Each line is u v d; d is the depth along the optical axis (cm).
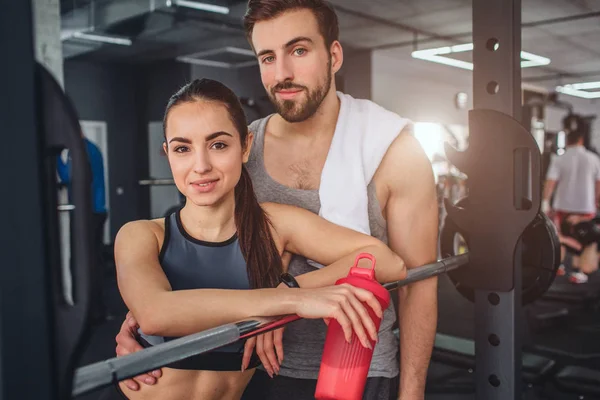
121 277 101
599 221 582
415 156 133
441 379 336
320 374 101
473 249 158
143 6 578
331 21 123
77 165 61
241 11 600
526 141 146
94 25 637
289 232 118
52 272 61
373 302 95
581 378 295
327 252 115
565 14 716
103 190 445
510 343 155
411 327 143
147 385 109
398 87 973
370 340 97
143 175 979
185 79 113
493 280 155
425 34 810
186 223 111
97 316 64
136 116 981
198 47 830
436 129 855
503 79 151
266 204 121
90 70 925
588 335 436
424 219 135
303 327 128
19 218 57
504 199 151
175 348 76
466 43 867
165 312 93
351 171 123
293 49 118
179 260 108
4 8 56
